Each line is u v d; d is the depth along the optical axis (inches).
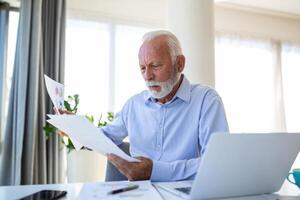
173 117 45.9
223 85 131.4
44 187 31.1
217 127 42.4
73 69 107.9
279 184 29.7
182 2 90.0
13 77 89.2
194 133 44.7
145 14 120.0
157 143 46.1
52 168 91.0
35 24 88.4
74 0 109.5
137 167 34.2
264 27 143.4
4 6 99.7
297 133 26.9
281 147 26.8
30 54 88.0
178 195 27.2
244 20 139.7
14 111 87.4
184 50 89.0
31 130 85.7
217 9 135.5
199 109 45.1
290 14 144.9
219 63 131.8
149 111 47.9
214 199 27.0
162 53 42.9
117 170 42.9
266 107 137.3
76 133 34.1
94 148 35.3
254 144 25.2
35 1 89.0
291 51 147.8
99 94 111.1
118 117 52.9
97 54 111.9
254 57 138.3
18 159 83.0
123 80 115.3
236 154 24.8
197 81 87.7
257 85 137.0
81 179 84.5
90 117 96.3
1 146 94.0
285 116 141.6
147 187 29.9
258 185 28.4
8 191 29.4
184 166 35.6
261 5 135.0
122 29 116.6
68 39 107.6
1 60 99.8
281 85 141.3
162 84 43.8
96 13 112.7
